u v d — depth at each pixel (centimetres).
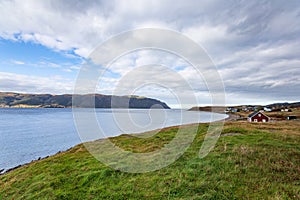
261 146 1105
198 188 650
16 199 762
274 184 655
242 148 1037
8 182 1054
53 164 1197
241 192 614
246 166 801
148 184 715
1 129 4397
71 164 1107
